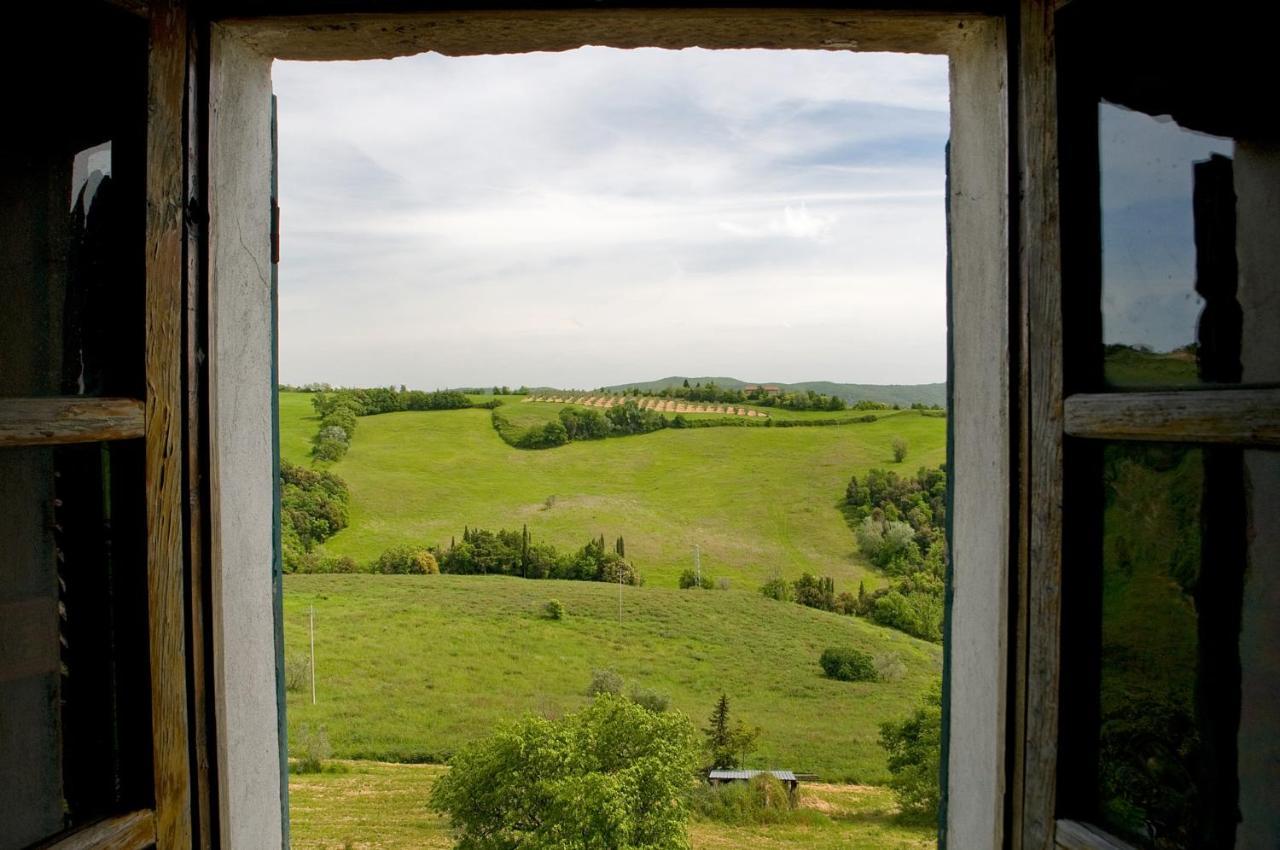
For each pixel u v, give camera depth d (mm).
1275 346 599
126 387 757
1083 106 752
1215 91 641
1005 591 807
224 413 894
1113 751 707
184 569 795
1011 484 806
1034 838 755
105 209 769
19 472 694
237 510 922
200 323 829
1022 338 797
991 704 866
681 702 28922
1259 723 600
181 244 803
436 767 24406
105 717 750
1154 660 671
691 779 18656
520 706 28281
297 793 22344
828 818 20938
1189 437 606
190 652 799
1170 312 680
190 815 791
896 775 23125
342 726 26906
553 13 851
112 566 755
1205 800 634
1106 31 731
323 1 835
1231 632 615
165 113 785
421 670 31953
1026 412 787
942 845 996
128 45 766
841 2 832
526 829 17656
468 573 45250
